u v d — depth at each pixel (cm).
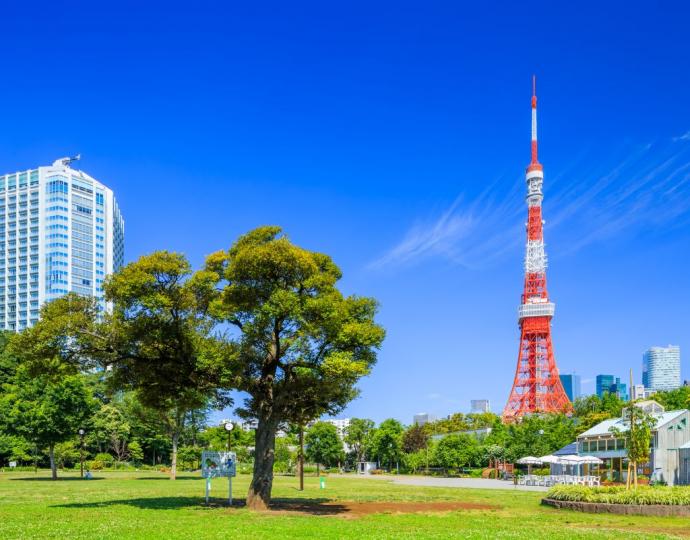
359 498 4434
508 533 2461
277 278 3312
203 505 3559
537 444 11125
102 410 10188
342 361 3133
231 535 2278
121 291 3169
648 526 2936
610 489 3959
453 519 3078
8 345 3319
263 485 3475
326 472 13662
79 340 3291
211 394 3644
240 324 3419
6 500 3822
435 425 18462
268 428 3525
